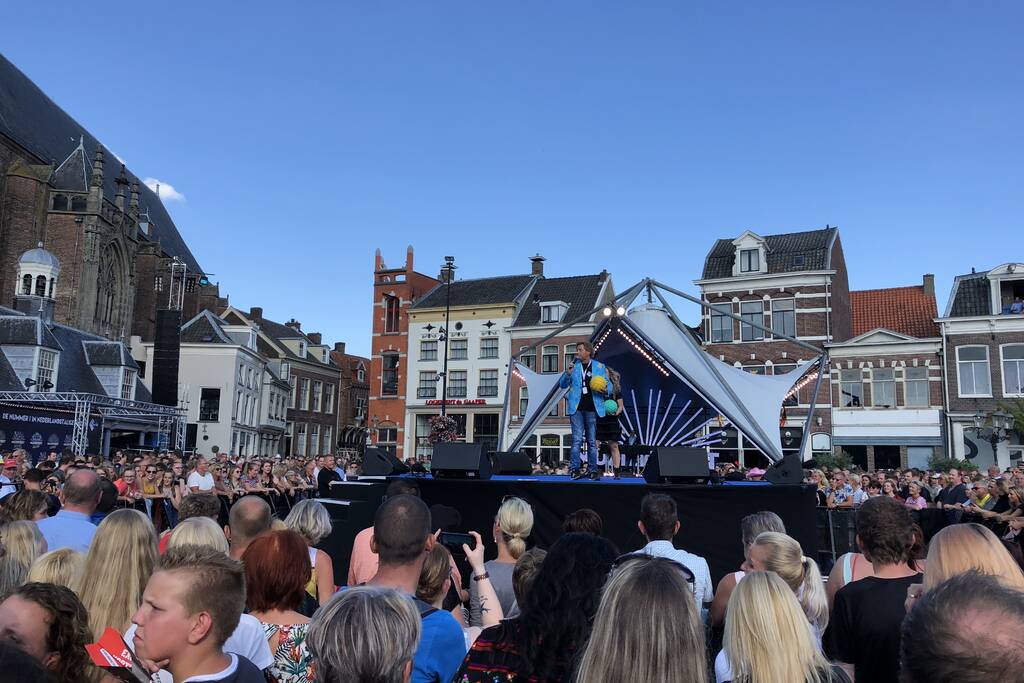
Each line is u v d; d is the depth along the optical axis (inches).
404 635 87.9
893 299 1368.1
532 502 347.3
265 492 555.2
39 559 139.4
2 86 1701.5
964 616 56.4
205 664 91.8
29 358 1213.7
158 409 1162.6
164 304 2003.0
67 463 508.7
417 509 131.0
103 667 95.8
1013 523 375.6
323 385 2171.5
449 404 1622.8
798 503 339.9
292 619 128.2
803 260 1282.0
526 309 1636.3
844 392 1220.5
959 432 1141.1
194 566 93.0
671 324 512.1
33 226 1601.9
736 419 468.1
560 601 102.8
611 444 435.8
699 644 83.1
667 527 189.3
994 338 1139.3
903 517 134.4
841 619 129.7
